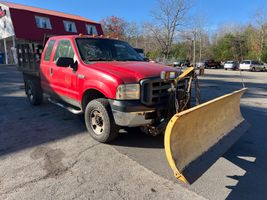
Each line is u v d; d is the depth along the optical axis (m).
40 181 3.20
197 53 56.81
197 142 3.20
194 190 3.07
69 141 4.54
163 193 3.00
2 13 29.45
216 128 3.76
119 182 3.21
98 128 4.50
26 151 4.09
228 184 3.22
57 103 5.72
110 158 3.88
